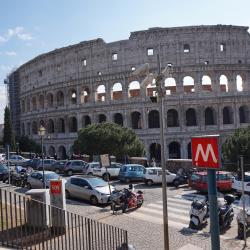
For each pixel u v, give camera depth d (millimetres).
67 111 130250
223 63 118062
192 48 118062
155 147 115438
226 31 119625
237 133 71625
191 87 124875
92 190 48219
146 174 63562
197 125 114812
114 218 40531
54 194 33188
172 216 42094
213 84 116312
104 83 122938
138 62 119938
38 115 142625
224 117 120750
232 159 68312
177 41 118062
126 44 121438
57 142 133250
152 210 45000
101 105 121688
